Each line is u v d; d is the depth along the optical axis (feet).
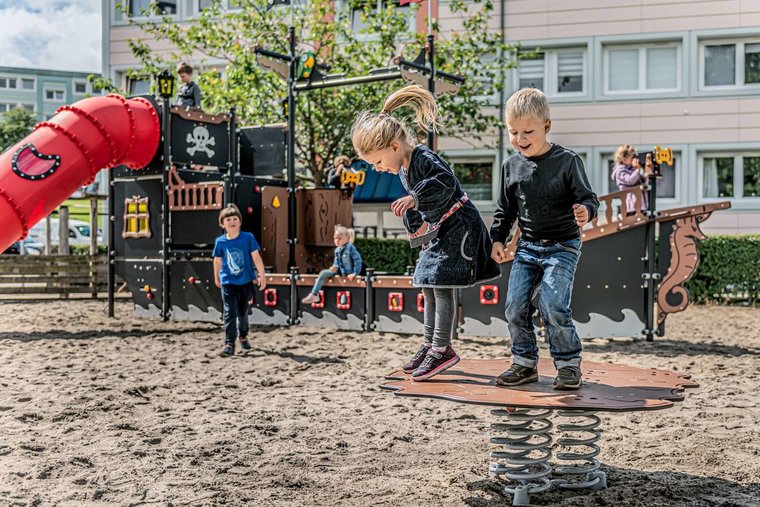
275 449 17.20
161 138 41.96
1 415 20.16
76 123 38.27
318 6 61.31
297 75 43.47
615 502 13.50
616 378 14.35
